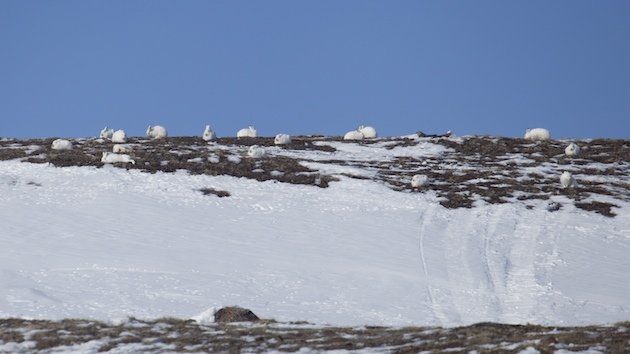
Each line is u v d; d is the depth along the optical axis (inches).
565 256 4468.5
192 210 5049.2
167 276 3870.6
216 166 5940.0
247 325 2770.7
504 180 5974.4
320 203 5295.3
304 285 3828.7
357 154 6825.8
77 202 5073.8
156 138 7283.5
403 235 4726.9
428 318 3390.7
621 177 6205.7
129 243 4372.5
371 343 2364.7
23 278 3745.1
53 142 6550.2
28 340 2468.0
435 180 5935.0
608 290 3914.9
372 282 3914.9
